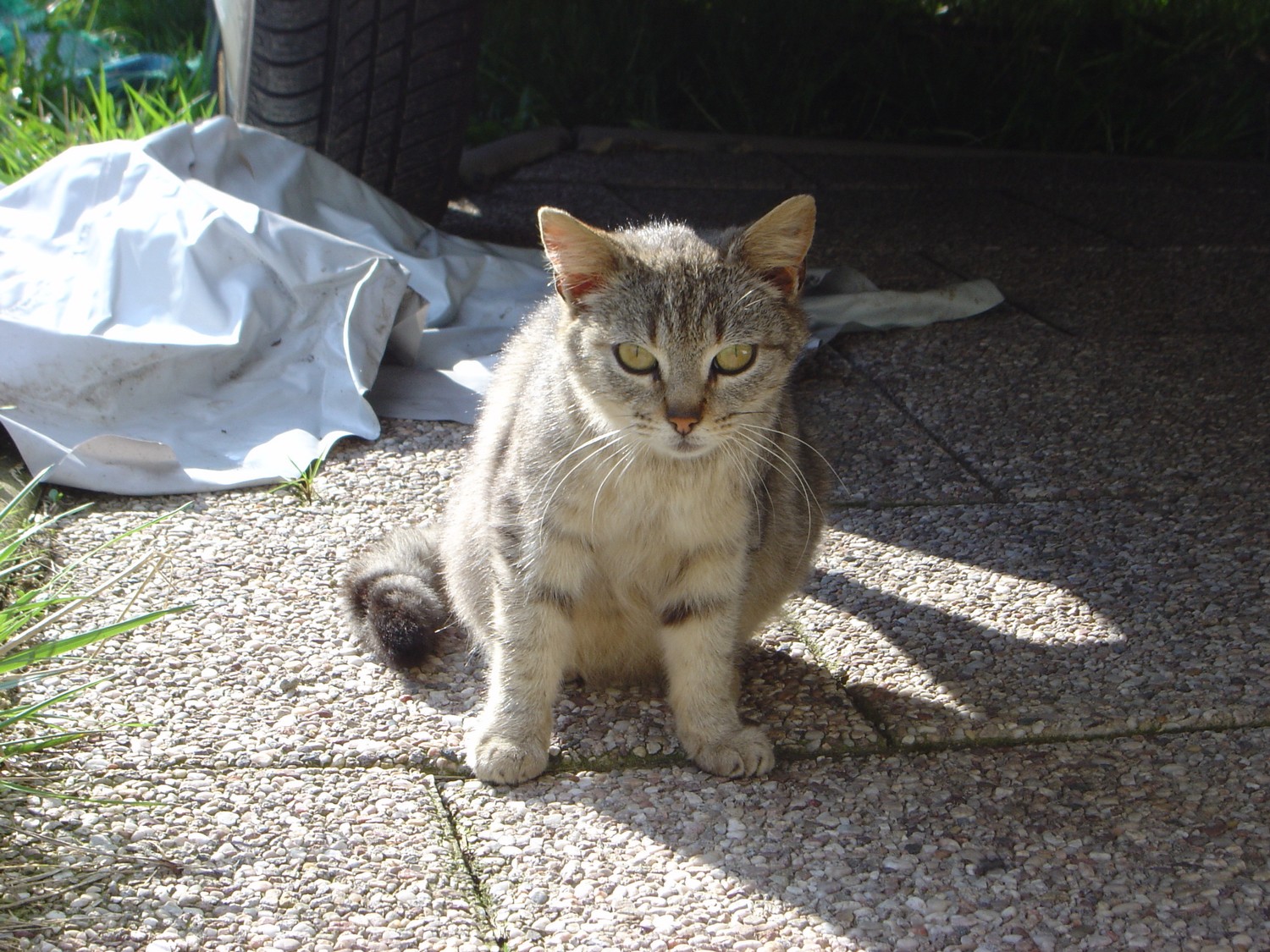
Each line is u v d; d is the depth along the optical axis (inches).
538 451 32.9
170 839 30.1
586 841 30.7
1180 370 49.9
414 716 33.7
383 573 36.1
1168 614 37.3
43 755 31.8
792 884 29.8
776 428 35.3
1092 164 79.8
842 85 87.0
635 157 75.5
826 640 36.7
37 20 73.5
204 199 44.6
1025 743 33.4
